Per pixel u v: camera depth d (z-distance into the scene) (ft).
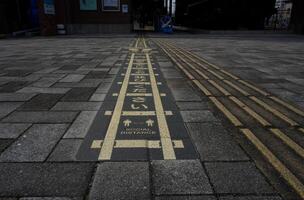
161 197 8.60
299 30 110.32
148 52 46.32
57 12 100.17
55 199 8.48
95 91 20.86
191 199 8.52
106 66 32.24
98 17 105.50
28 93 20.29
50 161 10.64
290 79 25.88
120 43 64.59
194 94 20.17
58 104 17.62
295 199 8.55
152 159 10.87
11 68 31.01
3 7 94.38
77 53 45.11
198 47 56.34
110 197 8.57
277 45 63.36
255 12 119.55
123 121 14.75
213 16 122.62
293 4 114.62
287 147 12.02
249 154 11.34
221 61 37.06
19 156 11.00
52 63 34.63
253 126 14.29
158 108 16.90
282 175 9.86
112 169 10.12
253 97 19.66
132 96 19.48
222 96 19.76
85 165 10.37
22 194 8.70
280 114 16.15
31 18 111.65
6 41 72.90
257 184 9.29
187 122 14.73
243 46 59.93
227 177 9.68
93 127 13.91
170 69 30.42
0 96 19.47
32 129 13.64
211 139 12.69
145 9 163.53
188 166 10.38
